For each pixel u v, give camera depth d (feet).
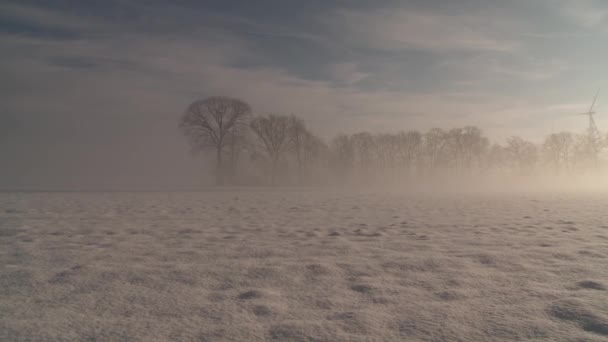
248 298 11.91
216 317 10.18
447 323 9.66
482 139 247.91
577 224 31.55
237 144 190.39
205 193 105.19
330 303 11.38
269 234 26.32
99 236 25.30
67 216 39.24
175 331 9.21
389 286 13.12
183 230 28.35
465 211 46.83
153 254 18.90
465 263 16.52
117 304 11.30
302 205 59.16
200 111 181.37
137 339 8.71
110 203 60.08
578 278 13.88
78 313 10.52
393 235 25.67
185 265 16.38
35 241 23.16
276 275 14.71
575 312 10.16
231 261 17.21
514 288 12.73
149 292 12.53
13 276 14.46
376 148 248.32
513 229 28.48
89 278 14.20
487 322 9.71
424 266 16.06
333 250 19.92
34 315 10.34
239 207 54.24
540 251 18.99
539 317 10.00
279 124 204.33
